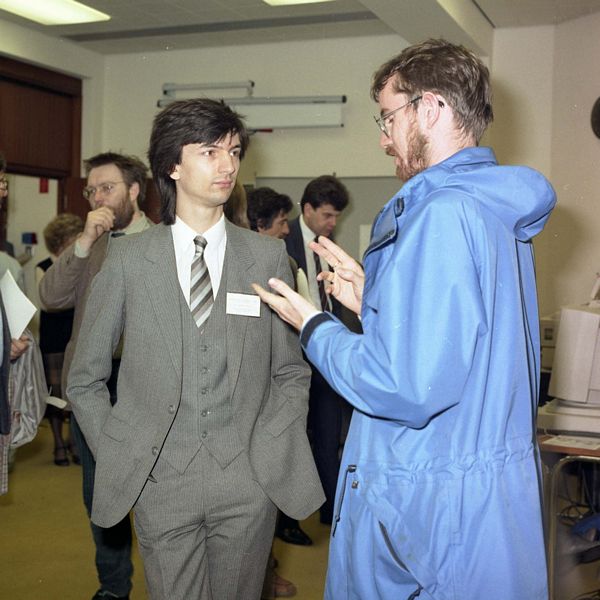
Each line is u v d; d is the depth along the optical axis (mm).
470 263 1236
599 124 5762
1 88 6754
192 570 1868
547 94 6125
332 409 3789
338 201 3986
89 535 3869
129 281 1887
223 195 1892
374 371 1239
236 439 1877
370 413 1276
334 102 6680
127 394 1893
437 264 1226
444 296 1216
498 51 6230
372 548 1319
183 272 1914
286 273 2012
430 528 1272
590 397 3143
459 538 1268
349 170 6727
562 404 3193
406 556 1277
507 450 1301
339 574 1399
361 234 6691
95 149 7441
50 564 3473
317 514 4262
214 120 1854
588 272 5859
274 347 2010
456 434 1282
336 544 1407
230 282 1913
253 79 7012
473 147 1357
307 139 6836
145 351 1861
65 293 2922
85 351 1925
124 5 6016
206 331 1875
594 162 5820
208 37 6828
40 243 8250
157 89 7328
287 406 1969
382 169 6637
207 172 1862
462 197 1269
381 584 1304
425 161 1382
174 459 1849
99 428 1909
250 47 7008
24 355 2547
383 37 6613
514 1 5570
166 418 1831
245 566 1916
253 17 6234
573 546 2842
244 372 1885
